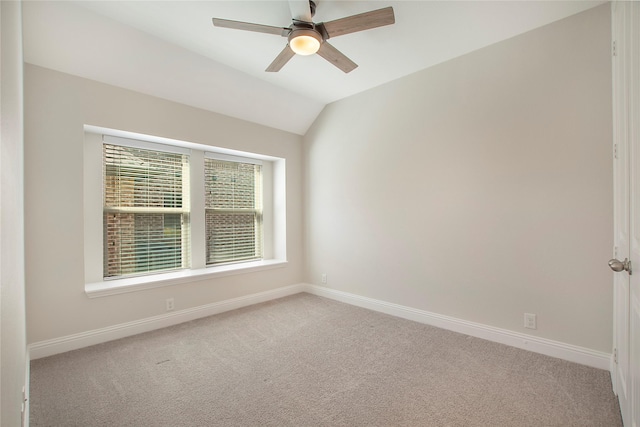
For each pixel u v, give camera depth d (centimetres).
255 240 422
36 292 229
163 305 298
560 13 218
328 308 354
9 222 82
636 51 126
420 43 257
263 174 427
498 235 254
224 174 387
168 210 334
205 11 218
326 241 401
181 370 214
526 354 233
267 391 188
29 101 227
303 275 433
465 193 274
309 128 422
